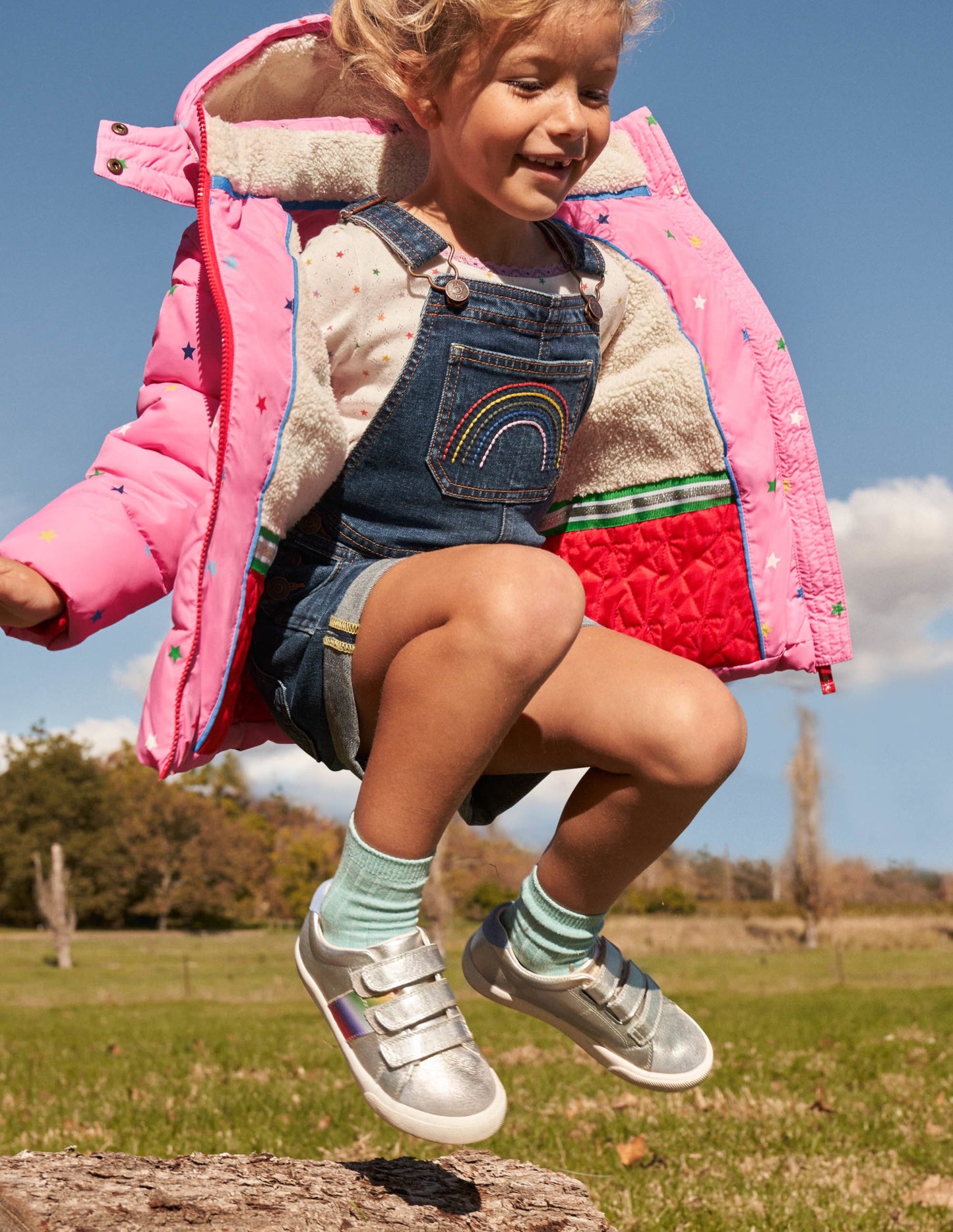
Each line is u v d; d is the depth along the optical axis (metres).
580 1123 5.58
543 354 2.01
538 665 1.59
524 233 2.09
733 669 2.30
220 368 1.87
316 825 84.62
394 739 1.63
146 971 42.72
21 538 1.66
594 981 1.94
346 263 1.90
